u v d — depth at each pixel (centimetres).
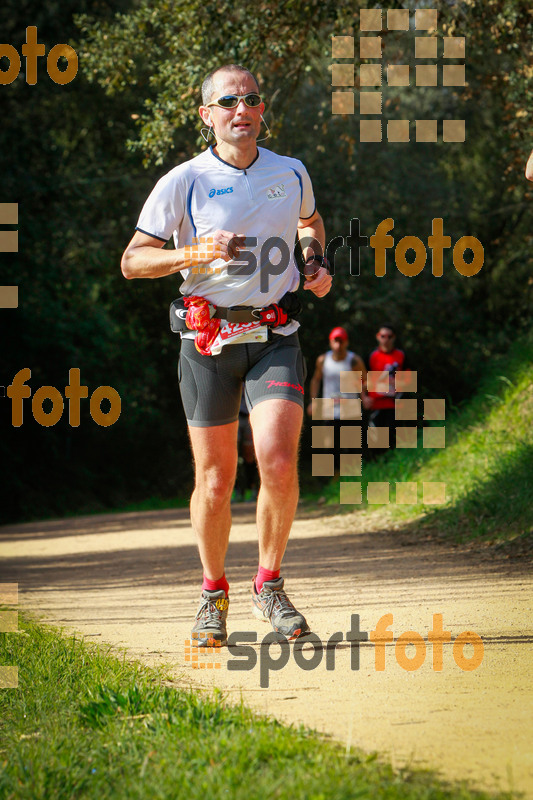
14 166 4950
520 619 1084
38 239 5084
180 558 1988
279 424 952
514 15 2173
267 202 954
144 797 543
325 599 1296
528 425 2403
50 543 2689
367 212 5659
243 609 1249
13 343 5322
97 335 5816
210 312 951
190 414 983
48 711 743
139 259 945
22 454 5812
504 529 1850
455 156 5916
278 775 563
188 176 952
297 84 2473
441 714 711
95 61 2594
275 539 984
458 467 2430
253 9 2267
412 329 6281
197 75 2331
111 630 1163
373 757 595
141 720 695
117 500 6450
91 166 5531
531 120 2439
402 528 2155
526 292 5291
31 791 564
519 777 569
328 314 6253
